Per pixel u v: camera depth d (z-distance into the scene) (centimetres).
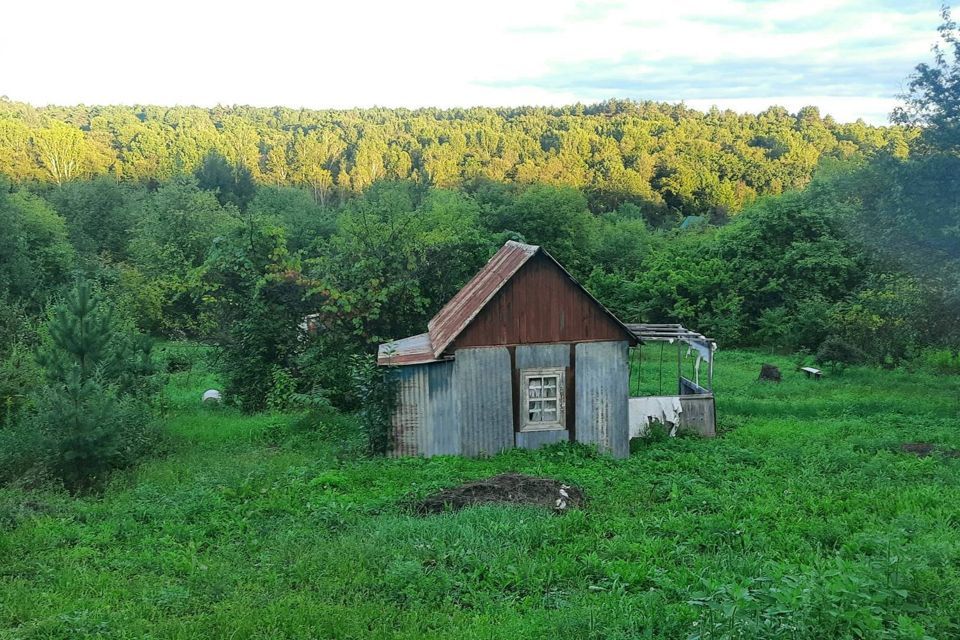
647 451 1800
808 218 4062
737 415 2294
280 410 2273
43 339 2236
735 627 722
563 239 4731
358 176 9569
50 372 1692
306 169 9881
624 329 1802
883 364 3083
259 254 2408
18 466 1488
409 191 7112
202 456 1720
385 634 833
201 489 1407
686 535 1129
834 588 773
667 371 3152
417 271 2494
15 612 887
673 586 913
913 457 1656
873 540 992
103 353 1764
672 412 1984
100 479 1509
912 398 2434
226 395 2470
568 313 1781
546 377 1783
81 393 1506
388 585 959
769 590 792
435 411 1758
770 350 3775
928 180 2395
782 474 1513
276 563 1048
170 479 1509
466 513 1189
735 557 1001
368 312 2362
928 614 784
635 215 7369
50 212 4253
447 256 2564
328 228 5094
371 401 1762
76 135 8500
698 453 1722
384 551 1058
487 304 1736
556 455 1727
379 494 1398
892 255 2661
